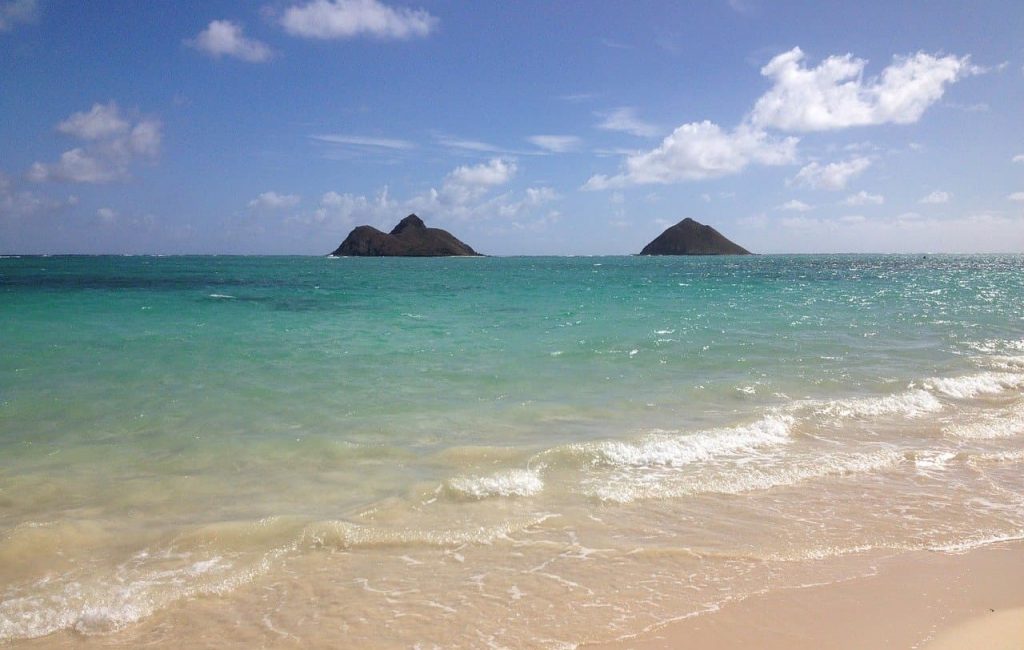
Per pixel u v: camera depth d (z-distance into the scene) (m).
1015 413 11.11
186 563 5.82
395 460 8.51
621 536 6.46
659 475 8.14
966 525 6.81
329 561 5.93
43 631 4.81
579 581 5.57
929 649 4.58
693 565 5.88
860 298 32.38
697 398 11.84
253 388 12.08
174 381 12.45
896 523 6.84
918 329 20.19
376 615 5.04
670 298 32.62
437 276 60.25
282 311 24.92
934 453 9.08
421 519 6.77
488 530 6.54
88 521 6.56
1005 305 28.12
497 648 4.60
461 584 5.52
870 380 13.27
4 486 7.44
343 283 46.19
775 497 7.53
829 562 5.96
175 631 4.83
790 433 9.92
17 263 86.50
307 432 9.58
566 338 18.03
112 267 71.75
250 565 5.80
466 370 13.92
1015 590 5.45
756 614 5.06
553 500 7.34
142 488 7.50
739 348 16.52
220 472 8.04
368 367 14.08
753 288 41.34
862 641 4.69
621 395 11.97
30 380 12.20
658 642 4.67
